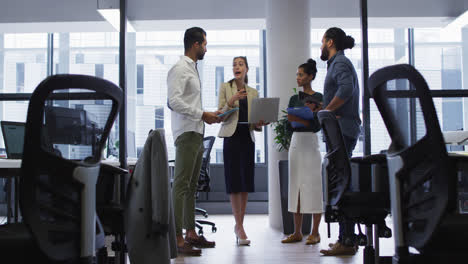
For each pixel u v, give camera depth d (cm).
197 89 351
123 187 329
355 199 227
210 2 549
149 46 792
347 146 323
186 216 385
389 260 315
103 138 169
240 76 396
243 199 406
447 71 393
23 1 418
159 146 223
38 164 145
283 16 504
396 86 159
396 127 166
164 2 521
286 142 464
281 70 501
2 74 482
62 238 150
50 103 164
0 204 453
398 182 157
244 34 802
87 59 695
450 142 287
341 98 312
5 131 303
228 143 394
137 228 222
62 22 412
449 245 143
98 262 179
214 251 371
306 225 472
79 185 154
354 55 790
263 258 340
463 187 301
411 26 409
